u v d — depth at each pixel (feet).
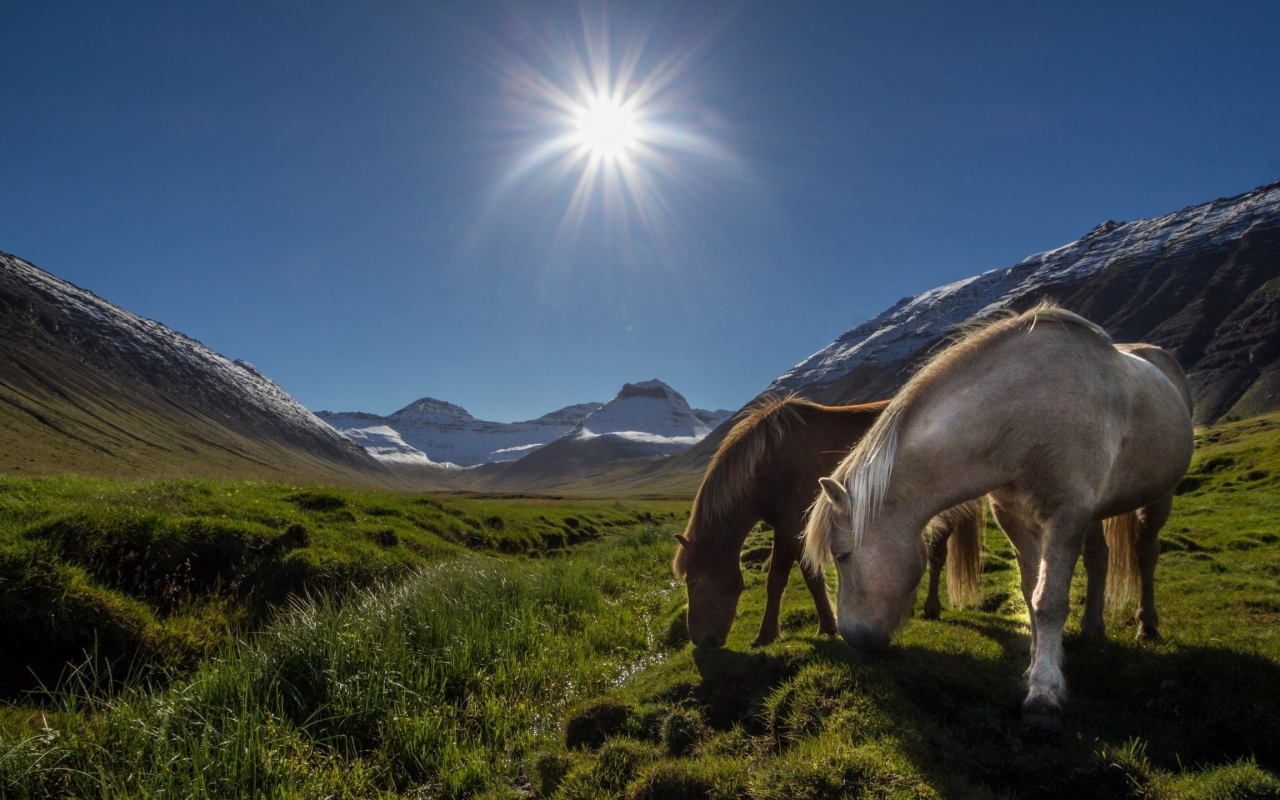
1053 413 11.25
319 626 19.27
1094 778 9.37
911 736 10.19
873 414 17.69
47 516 27.09
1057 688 10.51
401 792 13.65
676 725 12.91
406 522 42.01
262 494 38.47
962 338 13.33
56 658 20.20
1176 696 11.51
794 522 17.39
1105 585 16.12
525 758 14.12
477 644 20.53
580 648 22.38
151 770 13.51
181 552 27.25
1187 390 16.29
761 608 24.30
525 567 34.50
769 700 12.56
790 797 9.29
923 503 12.05
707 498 18.11
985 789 9.21
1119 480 12.71
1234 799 8.41
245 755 13.56
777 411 18.15
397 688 17.12
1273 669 11.46
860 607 12.00
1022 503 11.97
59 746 13.76
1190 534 31.89
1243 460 65.92
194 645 22.41
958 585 17.69
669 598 31.65
